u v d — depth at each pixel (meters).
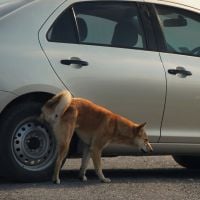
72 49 9.79
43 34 9.66
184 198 9.12
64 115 9.47
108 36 10.15
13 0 10.03
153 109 10.28
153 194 9.32
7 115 9.41
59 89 9.57
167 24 10.71
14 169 9.46
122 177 10.86
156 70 10.30
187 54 10.74
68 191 9.22
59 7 9.87
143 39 10.41
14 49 9.40
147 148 10.23
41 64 9.48
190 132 10.65
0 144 9.41
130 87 10.07
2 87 9.22
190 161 12.44
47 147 9.70
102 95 9.90
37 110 9.56
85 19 10.04
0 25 9.52
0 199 8.58
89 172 11.34
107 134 9.90
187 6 10.98
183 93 10.49
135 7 10.51
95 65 9.87
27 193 8.95
